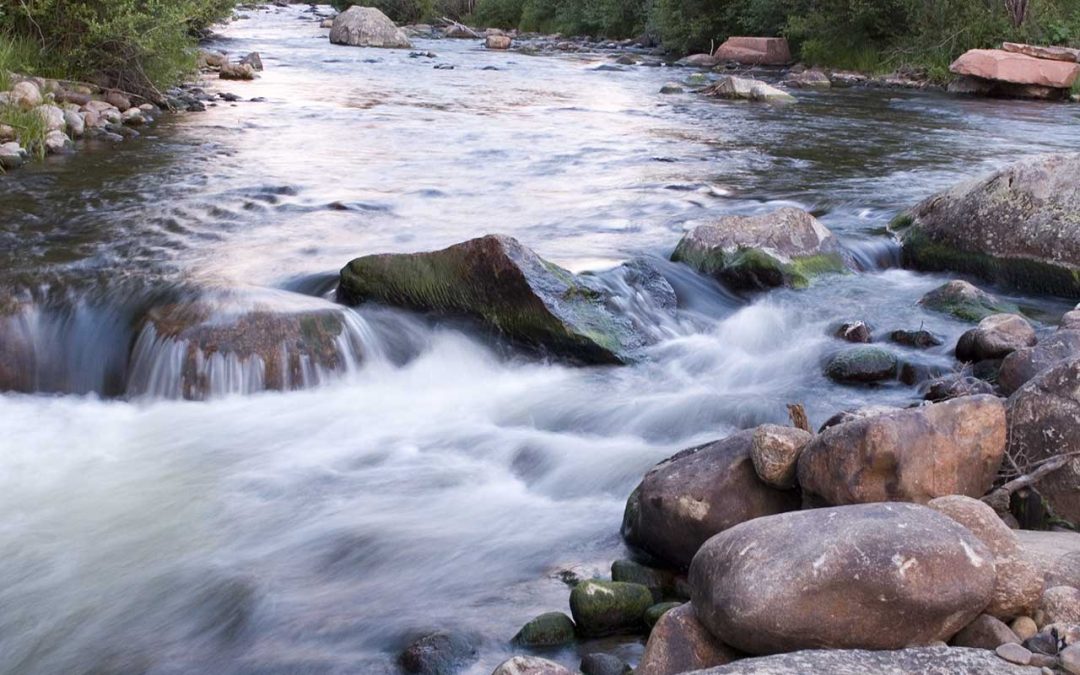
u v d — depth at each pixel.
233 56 26.03
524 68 26.02
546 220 9.93
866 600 3.11
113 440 5.87
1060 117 18.12
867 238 9.22
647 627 3.91
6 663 3.93
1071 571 3.47
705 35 30.55
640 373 6.80
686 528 4.25
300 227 9.41
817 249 8.52
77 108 13.58
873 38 26.70
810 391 6.39
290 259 8.40
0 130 11.73
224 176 11.31
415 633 3.94
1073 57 22.22
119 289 7.19
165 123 14.59
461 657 3.75
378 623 4.04
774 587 3.16
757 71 26.75
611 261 8.23
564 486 5.30
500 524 4.87
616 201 10.76
